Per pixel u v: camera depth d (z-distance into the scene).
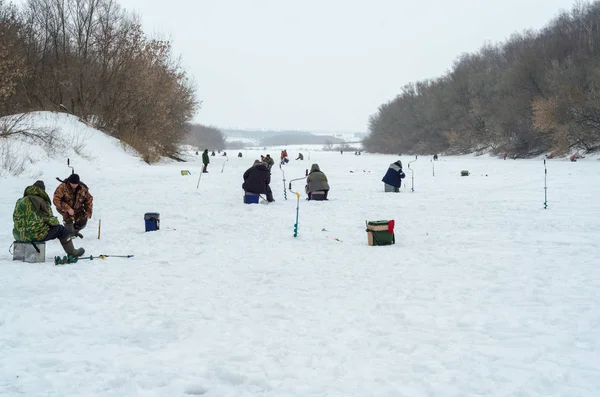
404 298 7.16
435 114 108.31
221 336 5.76
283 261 9.84
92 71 47.28
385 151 139.62
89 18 47.25
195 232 13.45
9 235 13.09
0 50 36.72
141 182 29.64
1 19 40.16
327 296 7.35
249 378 4.60
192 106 61.00
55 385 4.50
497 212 15.98
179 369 4.86
